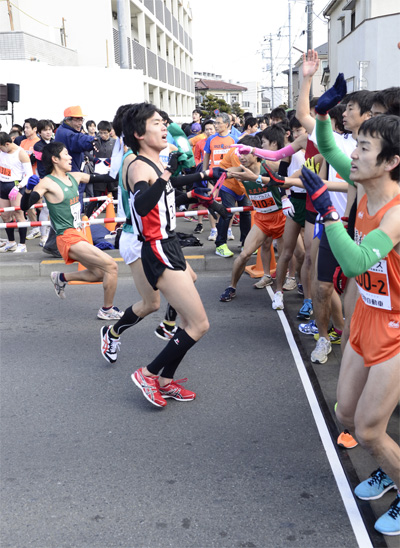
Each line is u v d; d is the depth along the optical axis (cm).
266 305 640
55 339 554
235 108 8062
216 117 909
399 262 241
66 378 464
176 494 308
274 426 378
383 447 261
